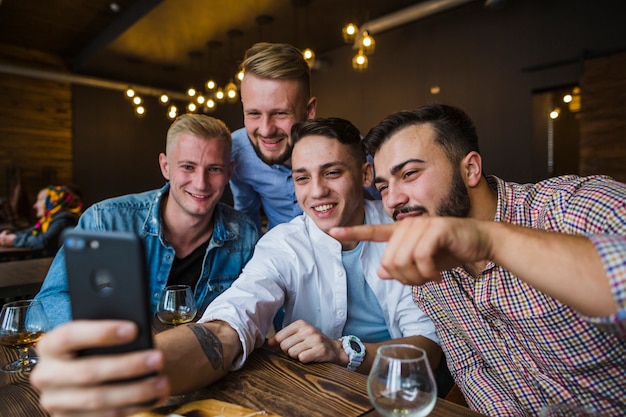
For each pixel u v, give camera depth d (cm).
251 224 188
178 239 175
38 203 380
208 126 163
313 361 103
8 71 625
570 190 95
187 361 86
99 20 572
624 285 59
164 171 175
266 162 199
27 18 568
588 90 419
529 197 105
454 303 114
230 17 514
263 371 98
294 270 138
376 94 606
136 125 812
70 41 651
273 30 561
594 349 94
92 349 56
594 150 420
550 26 445
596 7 412
